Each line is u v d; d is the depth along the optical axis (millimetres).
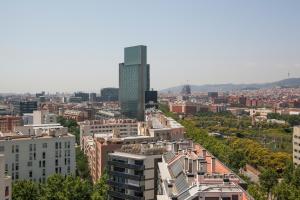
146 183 190750
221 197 105062
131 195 194250
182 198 109750
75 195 178000
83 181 197000
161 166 165000
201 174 119125
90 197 182125
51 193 177875
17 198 175500
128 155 197500
